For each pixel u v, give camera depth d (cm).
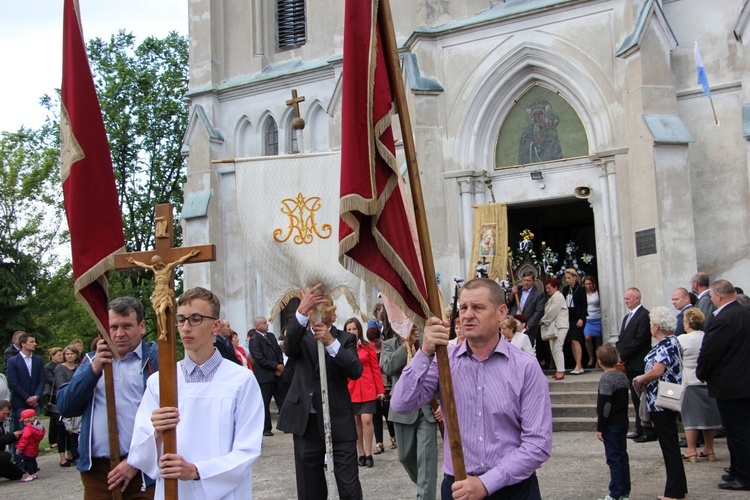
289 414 732
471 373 421
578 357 1542
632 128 1609
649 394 807
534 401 408
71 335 3803
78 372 559
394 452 1223
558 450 1131
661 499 805
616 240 1661
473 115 1819
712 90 1627
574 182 1739
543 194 1769
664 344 807
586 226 2252
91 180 593
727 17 1627
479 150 1823
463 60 1834
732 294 849
